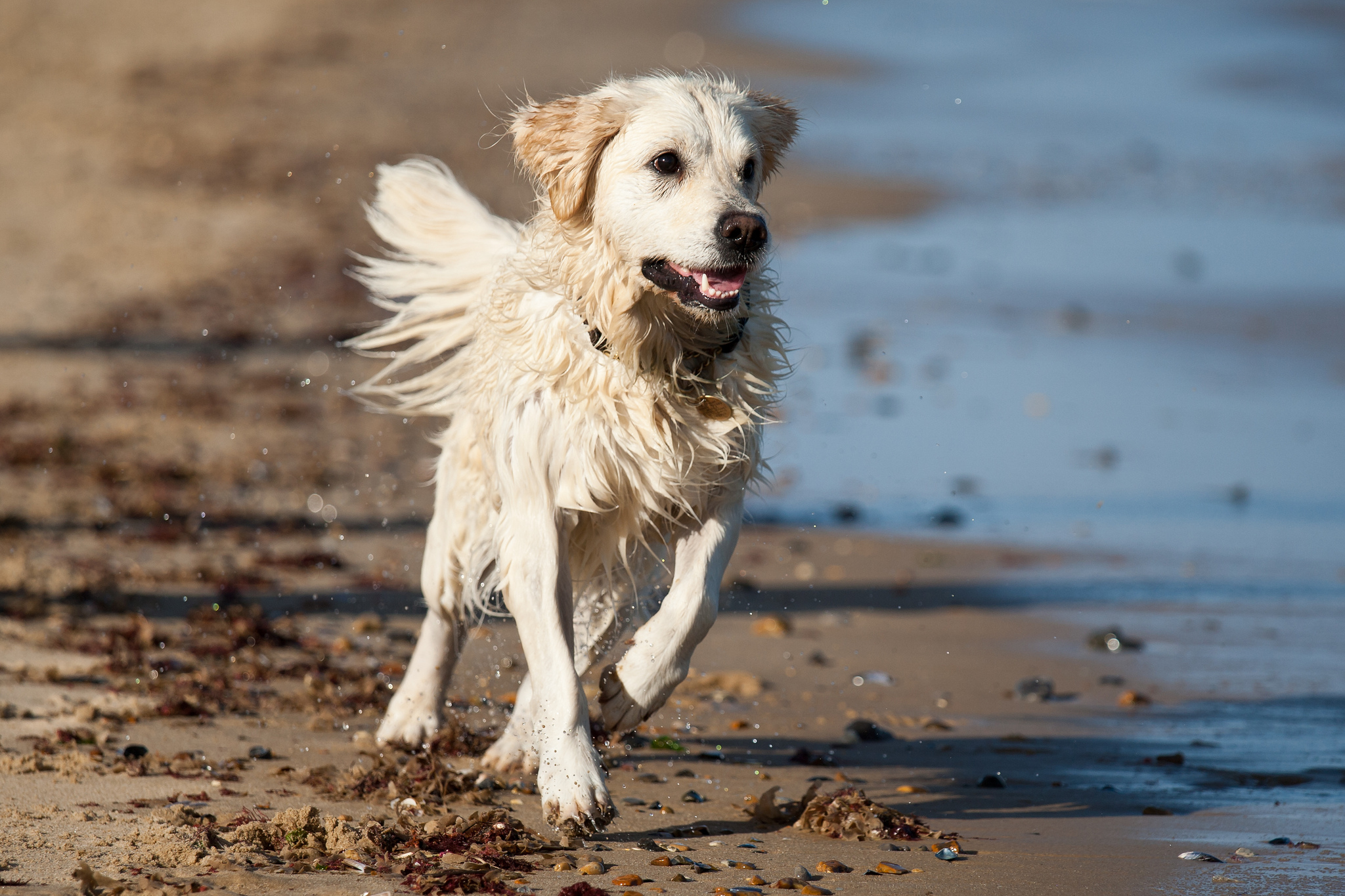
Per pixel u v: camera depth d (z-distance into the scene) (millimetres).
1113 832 7023
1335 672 10695
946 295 25812
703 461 7254
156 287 22797
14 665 9070
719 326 7289
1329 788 7922
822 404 19438
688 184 7055
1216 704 9852
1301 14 70062
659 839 6711
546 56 48500
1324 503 16078
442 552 8055
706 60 51375
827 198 33875
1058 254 29453
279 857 6113
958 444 17922
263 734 8117
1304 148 43312
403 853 6223
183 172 30406
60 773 7188
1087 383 20984
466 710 8883
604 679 6816
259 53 44125
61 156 31031
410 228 8906
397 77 42125
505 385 7305
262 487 14539
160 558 12008
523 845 6379
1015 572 13445
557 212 7273
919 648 11102
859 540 14398
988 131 43969
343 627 10539
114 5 49344
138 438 15852
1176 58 58688
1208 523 15242
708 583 7062
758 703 9570
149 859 6016
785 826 7012
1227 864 6473
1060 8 71438
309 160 31781
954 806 7520
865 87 50062
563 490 7113
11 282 22422
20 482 13984
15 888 5617
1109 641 11258
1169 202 35406
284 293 23047
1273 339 23797
